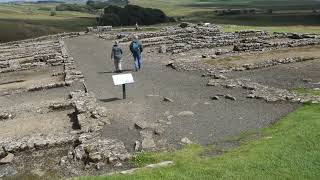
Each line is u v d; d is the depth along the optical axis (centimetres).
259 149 1686
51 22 13575
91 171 1698
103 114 2448
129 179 1466
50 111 2742
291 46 4947
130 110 2616
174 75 3681
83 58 5062
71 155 1872
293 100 2558
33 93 3428
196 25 7700
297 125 1984
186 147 1877
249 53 4628
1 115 2650
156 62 4438
